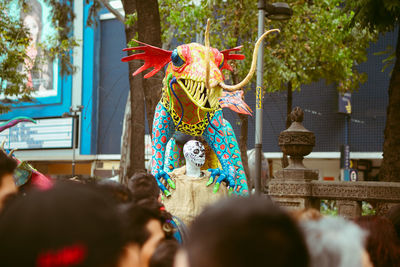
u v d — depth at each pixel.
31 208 0.89
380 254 2.06
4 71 15.42
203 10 13.38
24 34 15.87
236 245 0.92
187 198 5.29
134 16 10.79
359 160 23.48
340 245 1.32
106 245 0.90
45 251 0.85
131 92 10.31
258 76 8.63
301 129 6.73
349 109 22.95
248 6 13.98
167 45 14.59
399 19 8.49
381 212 6.22
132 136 10.28
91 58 28.36
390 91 8.34
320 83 23.73
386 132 8.20
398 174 7.89
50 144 29.55
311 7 15.60
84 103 28.55
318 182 6.57
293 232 0.96
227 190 5.49
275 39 15.63
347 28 9.14
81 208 0.91
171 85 5.21
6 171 2.28
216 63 5.19
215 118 5.57
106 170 27.81
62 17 16.42
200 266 0.92
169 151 5.92
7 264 0.84
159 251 2.12
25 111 30.59
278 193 6.62
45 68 29.56
